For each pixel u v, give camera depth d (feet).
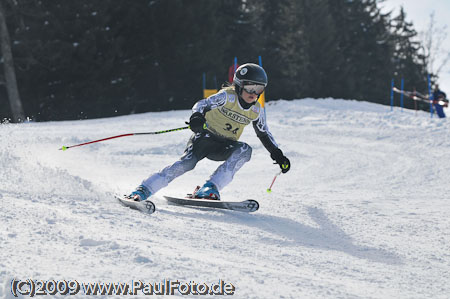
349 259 26.71
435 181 66.18
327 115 187.73
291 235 32.83
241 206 39.52
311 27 395.14
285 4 380.37
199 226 32.48
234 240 29.17
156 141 111.96
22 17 244.22
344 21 438.40
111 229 27.58
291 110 211.20
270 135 45.16
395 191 58.44
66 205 34.88
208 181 43.09
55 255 20.44
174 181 66.08
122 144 106.11
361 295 19.67
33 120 250.57
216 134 43.29
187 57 277.64
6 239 22.48
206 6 299.79
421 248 29.94
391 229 35.53
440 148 100.48
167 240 26.61
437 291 21.33
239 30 336.90
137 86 290.56
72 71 250.37
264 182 68.13
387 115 179.32
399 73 470.39
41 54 241.76
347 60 430.20
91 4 249.75
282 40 368.27
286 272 22.27
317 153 101.09
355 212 42.27
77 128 137.90
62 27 246.88
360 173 75.97
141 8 272.10
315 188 61.93
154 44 274.57
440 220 39.04
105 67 253.24
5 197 35.32
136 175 68.13
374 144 112.47
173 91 296.71
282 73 364.79
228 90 42.55
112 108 271.28
